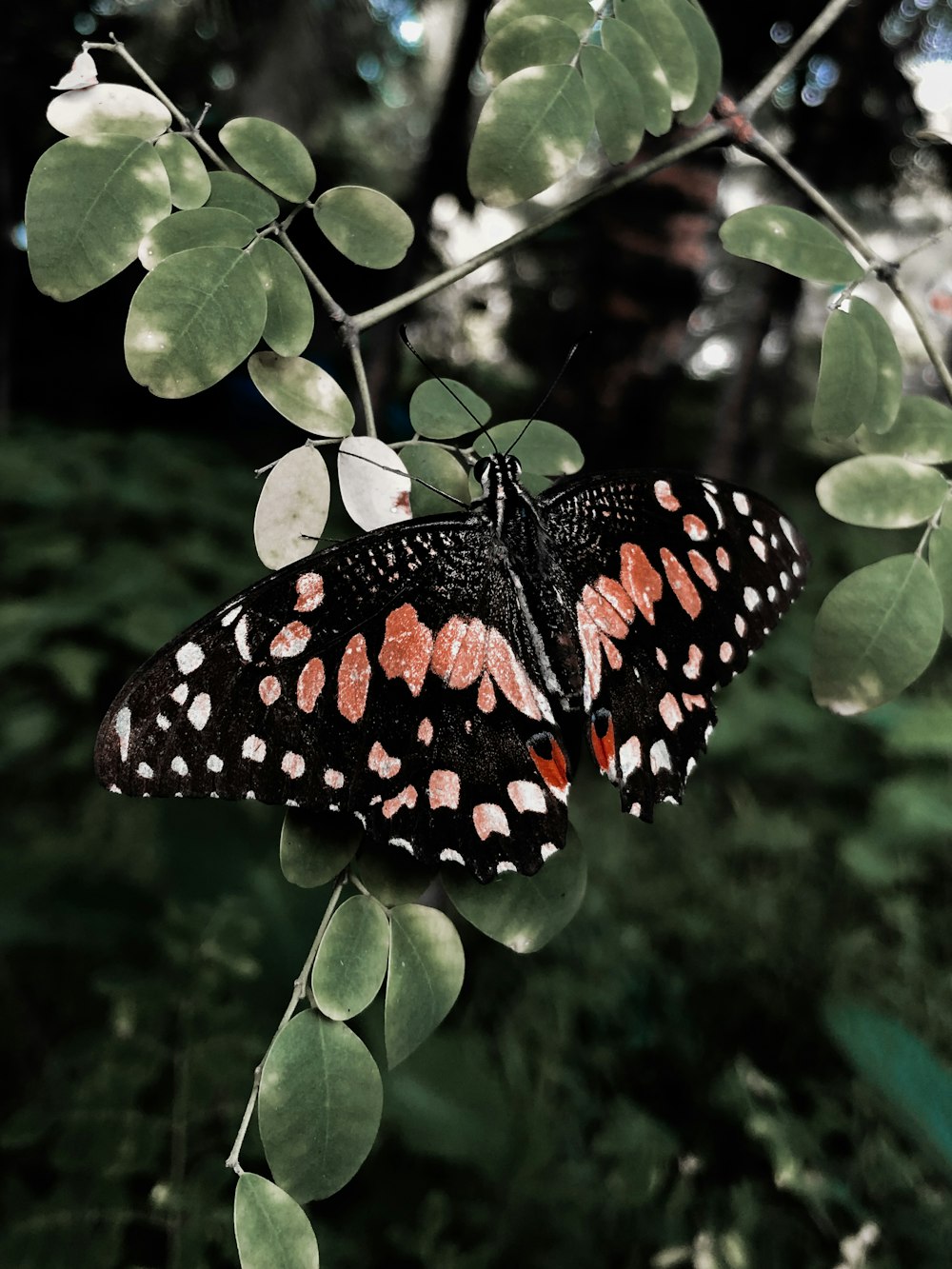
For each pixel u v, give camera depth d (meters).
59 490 0.38
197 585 0.37
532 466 0.11
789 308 0.54
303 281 0.09
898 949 0.26
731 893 0.29
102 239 0.08
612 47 0.10
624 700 0.11
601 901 0.26
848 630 0.09
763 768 0.36
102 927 0.24
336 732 0.09
